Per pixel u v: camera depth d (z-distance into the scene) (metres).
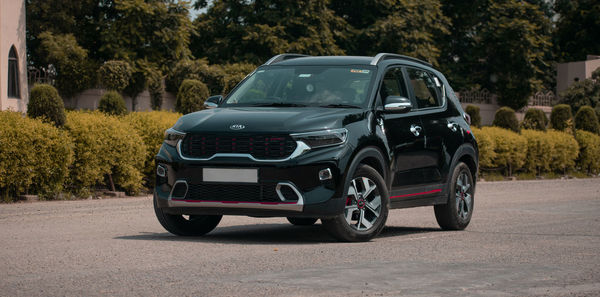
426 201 9.11
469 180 10.00
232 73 39.62
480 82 52.94
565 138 28.42
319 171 7.42
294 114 7.70
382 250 7.25
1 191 12.91
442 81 10.09
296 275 5.69
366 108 8.20
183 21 41.97
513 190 19.81
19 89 33.69
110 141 14.20
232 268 5.98
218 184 7.52
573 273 6.12
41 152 12.88
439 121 9.45
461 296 5.01
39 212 11.06
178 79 40.50
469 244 8.02
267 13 42.41
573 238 8.82
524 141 26.11
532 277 5.86
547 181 24.64
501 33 50.12
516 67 51.09
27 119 12.84
